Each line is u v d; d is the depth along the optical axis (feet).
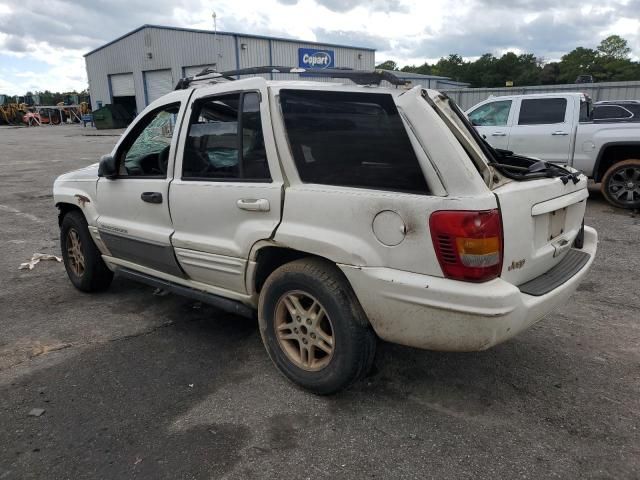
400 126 8.73
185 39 109.81
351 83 9.98
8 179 42.60
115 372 11.27
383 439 8.95
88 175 15.07
